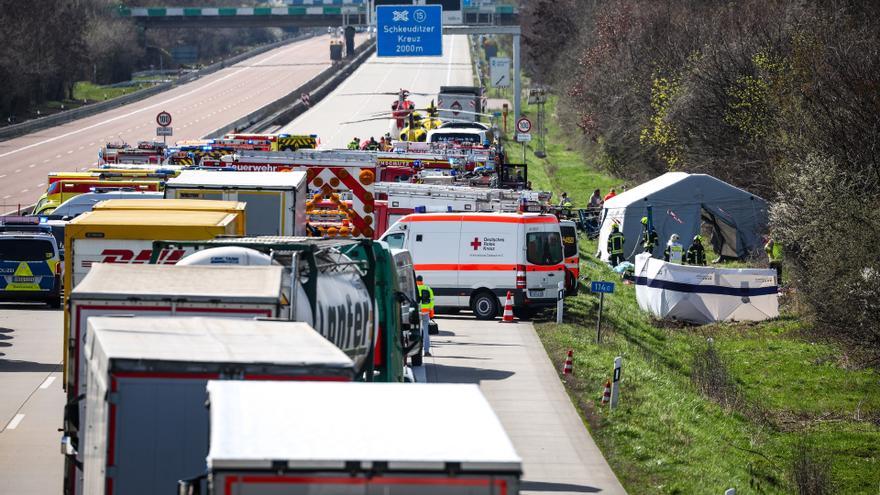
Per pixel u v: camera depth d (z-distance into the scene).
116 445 24.44
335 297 37.41
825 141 113.94
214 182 69.38
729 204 123.69
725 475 53.00
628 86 190.25
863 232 92.69
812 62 130.38
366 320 39.97
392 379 42.66
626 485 48.88
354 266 40.69
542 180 192.88
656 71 177.25
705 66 152.25
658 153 166.25
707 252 134.00
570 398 63.75
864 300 88.19
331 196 82.50
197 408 24.61
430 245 92.56
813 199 100.50
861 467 64.44
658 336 95.38
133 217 50.31
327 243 41.91
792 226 102.00
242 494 18.27
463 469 18.56
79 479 31.11
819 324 94.75
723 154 149.75
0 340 77.50
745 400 75.94
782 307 103.75
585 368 71.19
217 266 35.19
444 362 72.19
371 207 81.69
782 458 62.97
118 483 24.44
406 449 19.00
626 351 81.06
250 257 38.53
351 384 22.77
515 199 100.50
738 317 100.19
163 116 177.62
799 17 148.88
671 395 69.06
